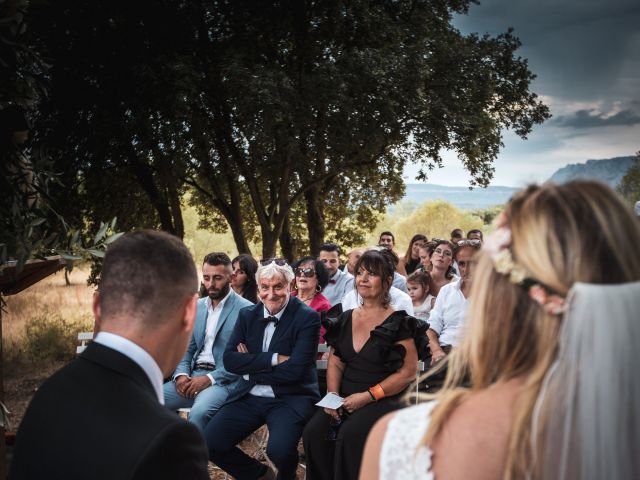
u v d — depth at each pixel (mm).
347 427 3518
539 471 814
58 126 11445
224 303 4758
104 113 11570
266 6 13031
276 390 4078
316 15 13234
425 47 13086
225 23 13328
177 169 11734
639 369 812
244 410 4059
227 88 11711
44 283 16453
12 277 2848
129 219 13867
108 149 12023
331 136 12664
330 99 11609
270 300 4156
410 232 39125
